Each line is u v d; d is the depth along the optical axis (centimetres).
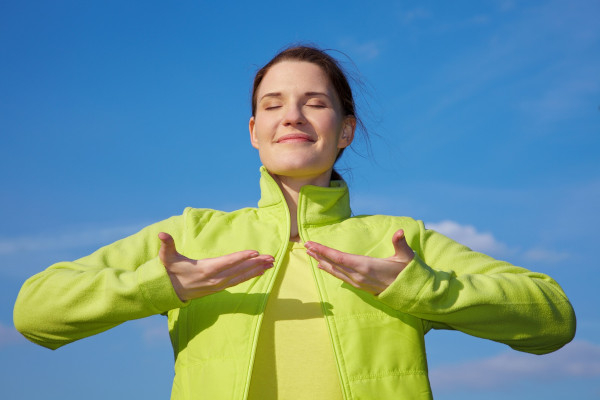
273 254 280
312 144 297
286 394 252
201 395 253
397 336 265
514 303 266
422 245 300
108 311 254
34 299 264
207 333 262
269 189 302
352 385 250
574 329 281
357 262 249
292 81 302
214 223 295
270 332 262
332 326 259
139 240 293
